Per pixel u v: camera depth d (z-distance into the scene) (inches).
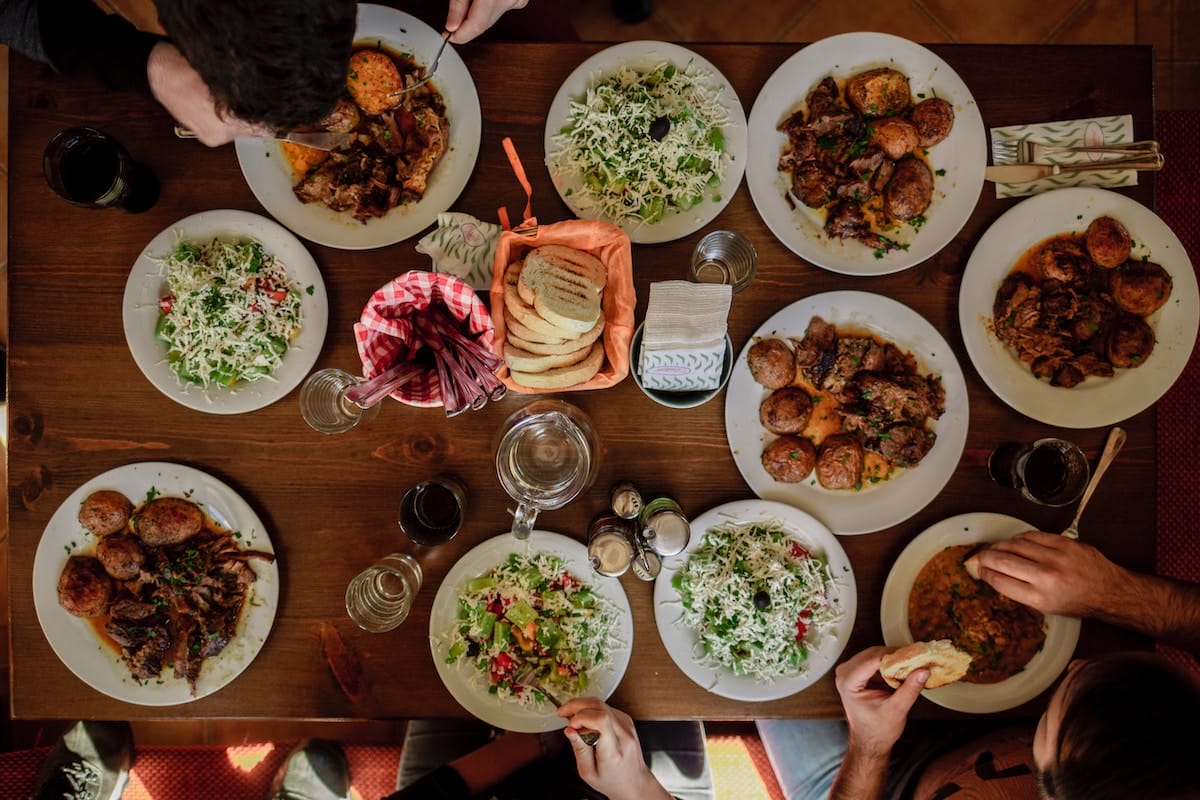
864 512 58.1
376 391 49.1
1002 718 58.4
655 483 58.4
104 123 57.0
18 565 58.1
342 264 57.7
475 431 58.3
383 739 86.1
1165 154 73.9
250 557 57.3
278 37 38.2
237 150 55.3
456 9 53.2
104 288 57.7
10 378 57.7
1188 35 95.7
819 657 57.7
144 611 56.8
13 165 57.1
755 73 57.9
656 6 97.0
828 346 57.8
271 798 72.7
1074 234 58.0
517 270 50.3
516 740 69.1
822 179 56.9
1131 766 40.4
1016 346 58.4
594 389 58.0
